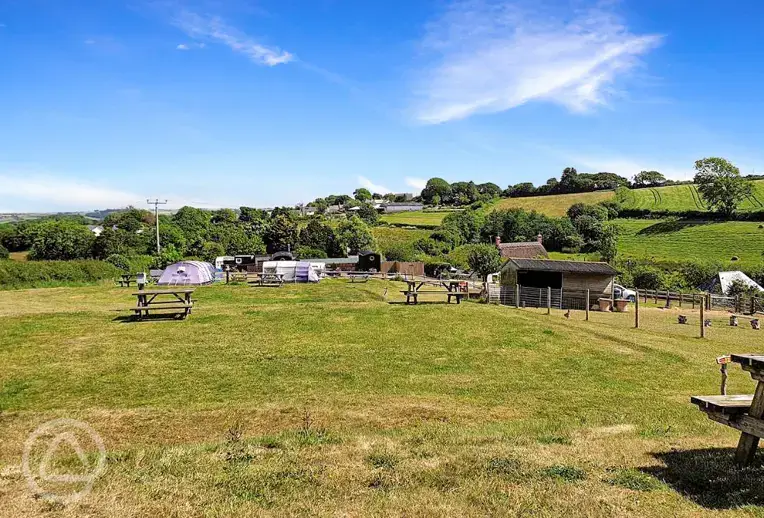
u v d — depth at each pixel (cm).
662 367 1395
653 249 7456
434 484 551
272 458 632
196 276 3775
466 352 1500
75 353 1372
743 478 565
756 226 7800
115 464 609
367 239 8925
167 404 958
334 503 500
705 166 8725
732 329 2366
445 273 5806
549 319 2191
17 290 3136
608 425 846
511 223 9381
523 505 497
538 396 1072
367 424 834
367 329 1795
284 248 8750
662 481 562
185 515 474
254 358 1359
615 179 13925
